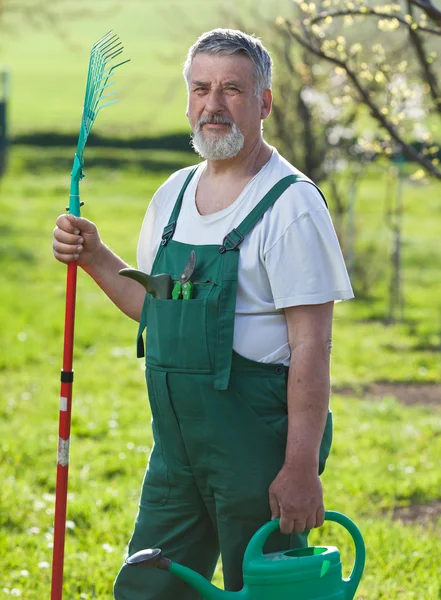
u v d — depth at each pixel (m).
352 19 8.32
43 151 42.00
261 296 4.07
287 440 4.00
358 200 34.72
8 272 21.73
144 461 9.57
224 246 4.07
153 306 4.22
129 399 12.41
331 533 7.38
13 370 13.87
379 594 6.07
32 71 60.12
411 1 7.09
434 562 6.58
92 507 7.73
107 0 71.69
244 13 22.83
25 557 6.61
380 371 14.82
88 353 15.16
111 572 6.37
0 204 31.64
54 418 11.24
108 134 45.22
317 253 4.00
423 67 8.05
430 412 12.52
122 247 25.75
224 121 4.07
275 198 4.05
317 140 19.70
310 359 3.98
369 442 10.66
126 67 58.00
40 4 22.03
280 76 19.53
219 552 4.54
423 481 9.18
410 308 20.56
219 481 4.09
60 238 4.45
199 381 4.05
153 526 4.38
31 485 8.59
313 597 3.96
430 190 36.69
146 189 36.44
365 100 7.98
